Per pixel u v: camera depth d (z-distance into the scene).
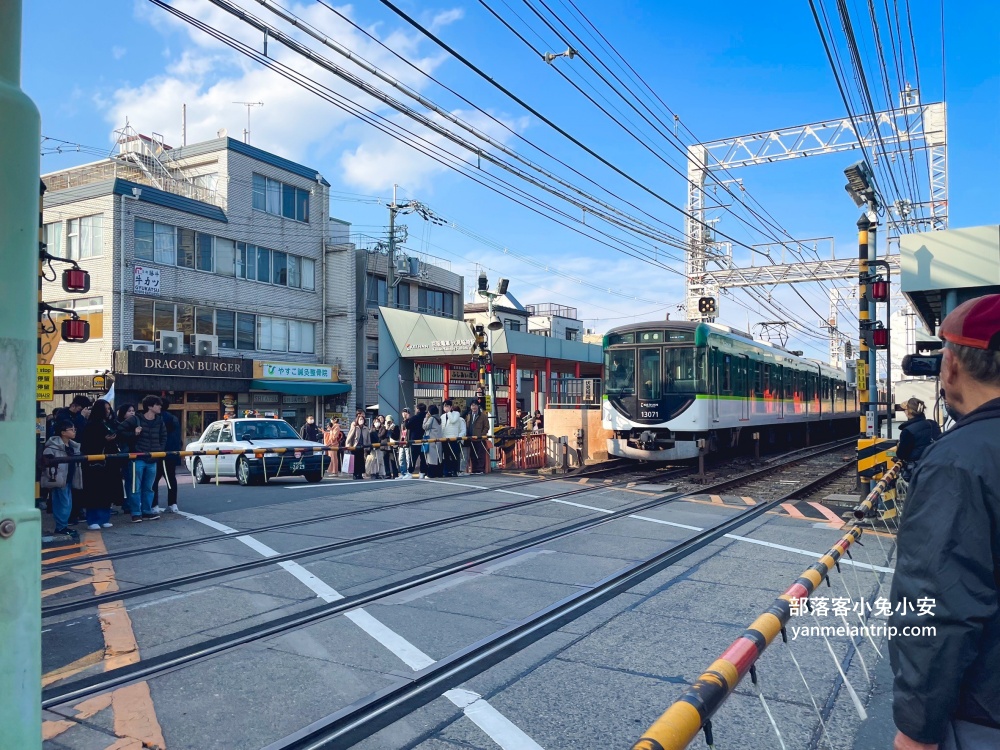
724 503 12.62
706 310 21.64
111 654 5.17
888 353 13.40
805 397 26.83
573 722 4.12
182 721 4.13
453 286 41.16
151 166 30.42
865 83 11.39
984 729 1.81
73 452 9.74
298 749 3.81
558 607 6.25
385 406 27.30
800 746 3.81
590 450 21.36
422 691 4.54
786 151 28.05
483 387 19.19
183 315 27.23
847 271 29.56
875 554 8.41
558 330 52.72
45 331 10.09
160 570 7.54
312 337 32.72
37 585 2.12
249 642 5.41
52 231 26.33
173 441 11.62
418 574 7.38
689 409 16.94
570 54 11.20
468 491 13.81
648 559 8.01
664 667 4.91
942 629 1.73
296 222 31.91
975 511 1.75
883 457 11.45
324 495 13.27
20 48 2.22
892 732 3.97
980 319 1.97
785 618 3.06
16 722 2.02
